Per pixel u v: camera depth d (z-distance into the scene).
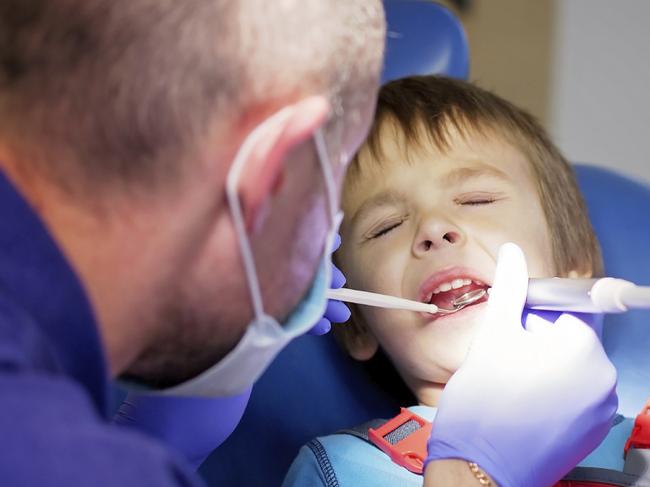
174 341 0.58
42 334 0.47
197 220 0.53
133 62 0.49
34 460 0.39
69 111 0.49
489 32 2.18
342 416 1.29
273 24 0.54
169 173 0.51
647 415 1.07
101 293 0.52
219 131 0.52
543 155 1.29
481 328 0.95
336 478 1.11
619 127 2.05
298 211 0.58
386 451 1.10
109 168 0.50
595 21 2.13
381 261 1.19
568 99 2.10
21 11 0.49
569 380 0.90
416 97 1.31
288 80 0.54
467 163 1.22
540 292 0.95
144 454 0.42
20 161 0.50
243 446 1.23
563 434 0.88
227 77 0.52
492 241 1.16
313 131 0.52
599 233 1.39
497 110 1.31
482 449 0.84
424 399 1.23
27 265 0.46
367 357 1.29
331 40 0.56
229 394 0.67
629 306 0.86
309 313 0.66
